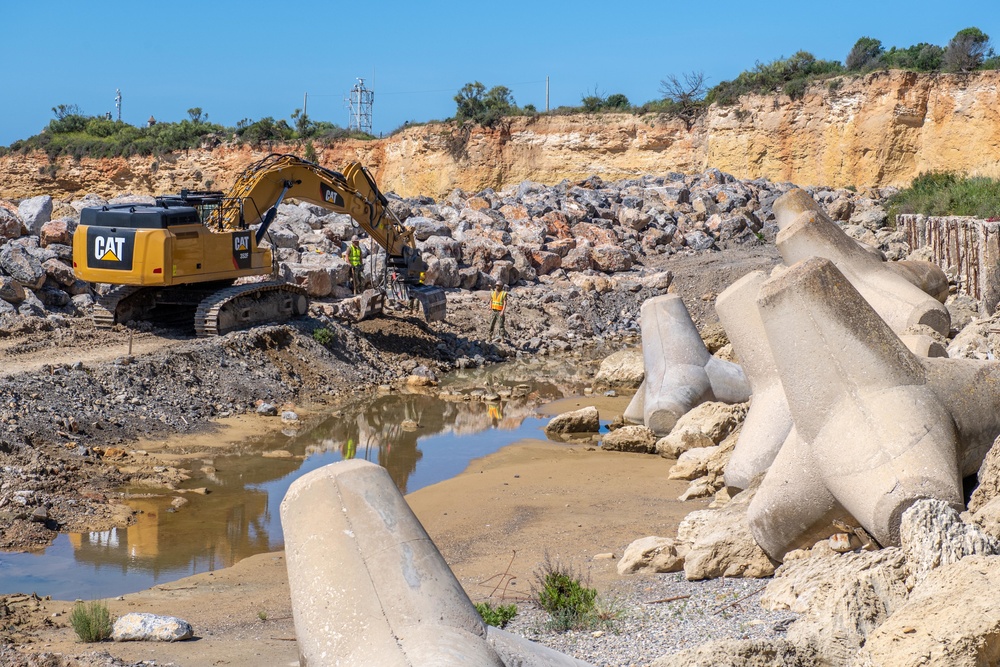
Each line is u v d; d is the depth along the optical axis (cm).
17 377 1788
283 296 2502
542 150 6588
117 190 7294
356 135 7406
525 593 1055
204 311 2252
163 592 1123
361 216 2633
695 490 1446
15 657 830
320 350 2431
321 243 3259
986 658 566
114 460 1636
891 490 879
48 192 7362
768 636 790
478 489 1564
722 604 920
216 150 7175
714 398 1953
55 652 871
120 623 939
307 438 1920
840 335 955
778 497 980
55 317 2328
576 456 1806
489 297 3334
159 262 2125
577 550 1220
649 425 1930
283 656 875
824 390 955
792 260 1753
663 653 802
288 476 1648
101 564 1228
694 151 6225
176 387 1998
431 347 2795
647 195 4625
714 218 4412
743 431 1320
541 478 1625
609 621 918
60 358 1992
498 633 711
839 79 5691
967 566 638
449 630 682
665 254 4166
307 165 2461
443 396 2369
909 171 5478
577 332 3241
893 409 927
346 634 685
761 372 1347
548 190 4738
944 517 754
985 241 2192
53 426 1677
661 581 1050
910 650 581
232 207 2347
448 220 4000
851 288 973
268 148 7169
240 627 991
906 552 761
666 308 2038
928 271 2103
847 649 687
